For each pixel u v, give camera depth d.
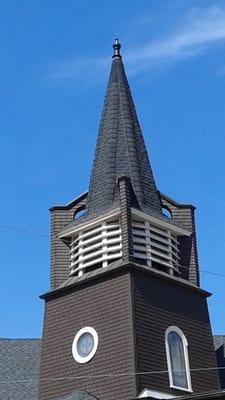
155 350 32.50
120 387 31.42
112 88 40.56
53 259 36.94
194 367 33.72
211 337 35.41
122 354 31.98
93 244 35.69
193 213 38.25
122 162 37.69
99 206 36.56
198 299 35.94
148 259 34.69
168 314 33.97
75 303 34.84
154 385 31.58
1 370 38.53
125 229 34.41
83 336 33.81
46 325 35.44
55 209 38.19
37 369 38.44
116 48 42.19
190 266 36.81
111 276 33.94
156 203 37.28
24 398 36.03
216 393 29.33
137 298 33.00
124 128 38.94
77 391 31.45
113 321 32.97
